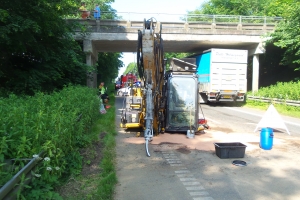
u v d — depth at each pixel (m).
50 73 14.77
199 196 4.97
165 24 23.33
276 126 10.77
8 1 11.05
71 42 16.41
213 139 9.64
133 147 8.44
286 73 29.34
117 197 4.91
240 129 11.73
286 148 8.45
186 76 10.20
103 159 6.72
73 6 14.55
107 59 38.25
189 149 8.26
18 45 11.85
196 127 10.20
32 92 13.40
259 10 40.81
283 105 19.83
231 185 5.49
